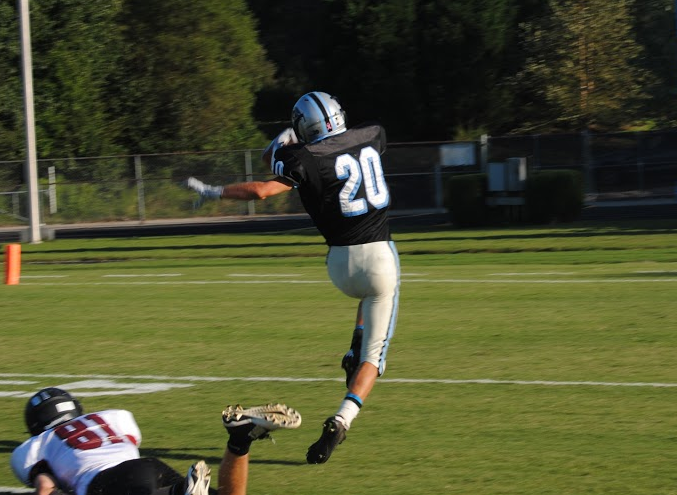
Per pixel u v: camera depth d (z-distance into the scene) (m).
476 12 122.75
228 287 45.44
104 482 13.24
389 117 124.38
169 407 23.55
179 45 120.50
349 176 17.59
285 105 151.75
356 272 17.84
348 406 17.14
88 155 115.88
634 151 114.69
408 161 106.81
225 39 125.94
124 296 43.59
